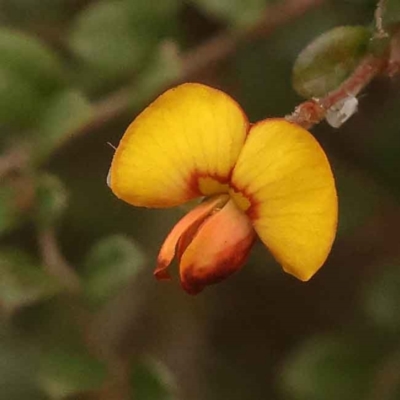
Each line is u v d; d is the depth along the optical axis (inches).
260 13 5.2
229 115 4.3
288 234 4.3
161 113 4.3
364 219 5.5
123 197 4.3
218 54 5.3
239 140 4.3
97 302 5.0
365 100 5.6
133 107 5.2
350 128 5.6
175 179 4.3
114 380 5.0
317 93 4.5
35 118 5.2
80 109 5.2
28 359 5.4
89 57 5.3
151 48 5.3
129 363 5.0
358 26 4.6
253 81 5.5
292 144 4.2
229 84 5.5
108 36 5.3
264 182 4.3
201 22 5.6
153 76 5.2
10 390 5.4
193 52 5.3
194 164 4.3
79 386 5.0
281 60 5.5
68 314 5.1
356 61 4.5
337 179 5.6
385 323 5.4
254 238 4.3
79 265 5.3
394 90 5.5
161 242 5.6
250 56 5.5
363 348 5.3
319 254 4.2
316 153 4.2
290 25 5.5
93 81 5.4
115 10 5.3
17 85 5.2
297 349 5.6
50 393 5.0
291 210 4.2
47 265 5.0
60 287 5.0
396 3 4.4
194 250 4.3
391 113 5.6
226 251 4.3
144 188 4.3
